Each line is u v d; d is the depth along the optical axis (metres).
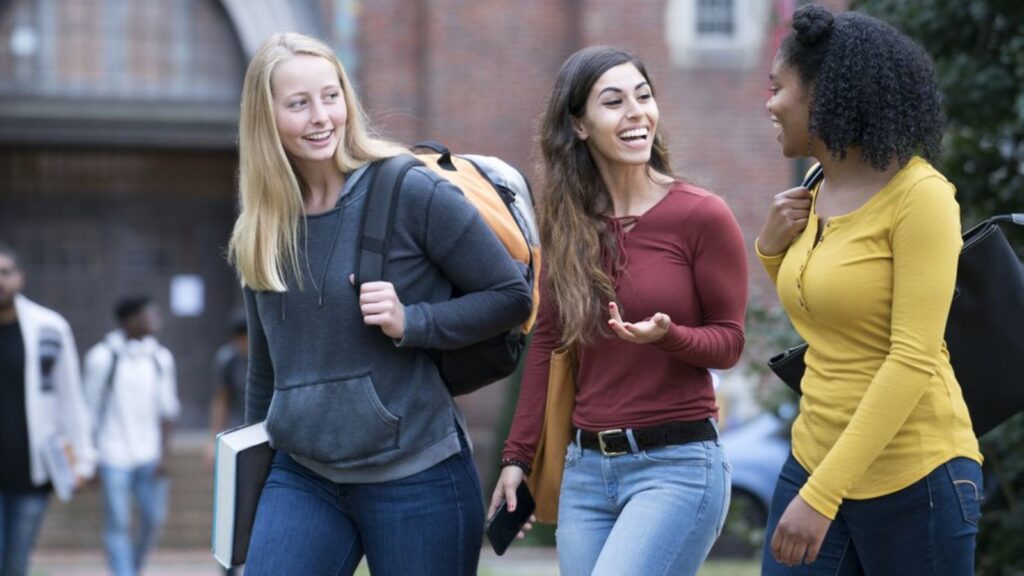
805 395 12.83
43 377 29.59
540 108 15.09
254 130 13.48
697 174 15.20
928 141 12.28
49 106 51.66
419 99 51.75
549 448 14.81
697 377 14.10
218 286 54.69
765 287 50.72
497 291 13.48
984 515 21.02
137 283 54.25
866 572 12.58
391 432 13.35
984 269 12.66
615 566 13.59
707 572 37.19
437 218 13.40
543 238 14.74
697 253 14.02
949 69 21.56
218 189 54.62
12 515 29.31
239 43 52.47
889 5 22.38
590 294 14.08
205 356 54.50
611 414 14.12
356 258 13.35
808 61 12.43
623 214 14.47
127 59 52.22
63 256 53.91
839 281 12.22
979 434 13.07
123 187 54.19
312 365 13.44
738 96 51.38
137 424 37.41
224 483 14.12
